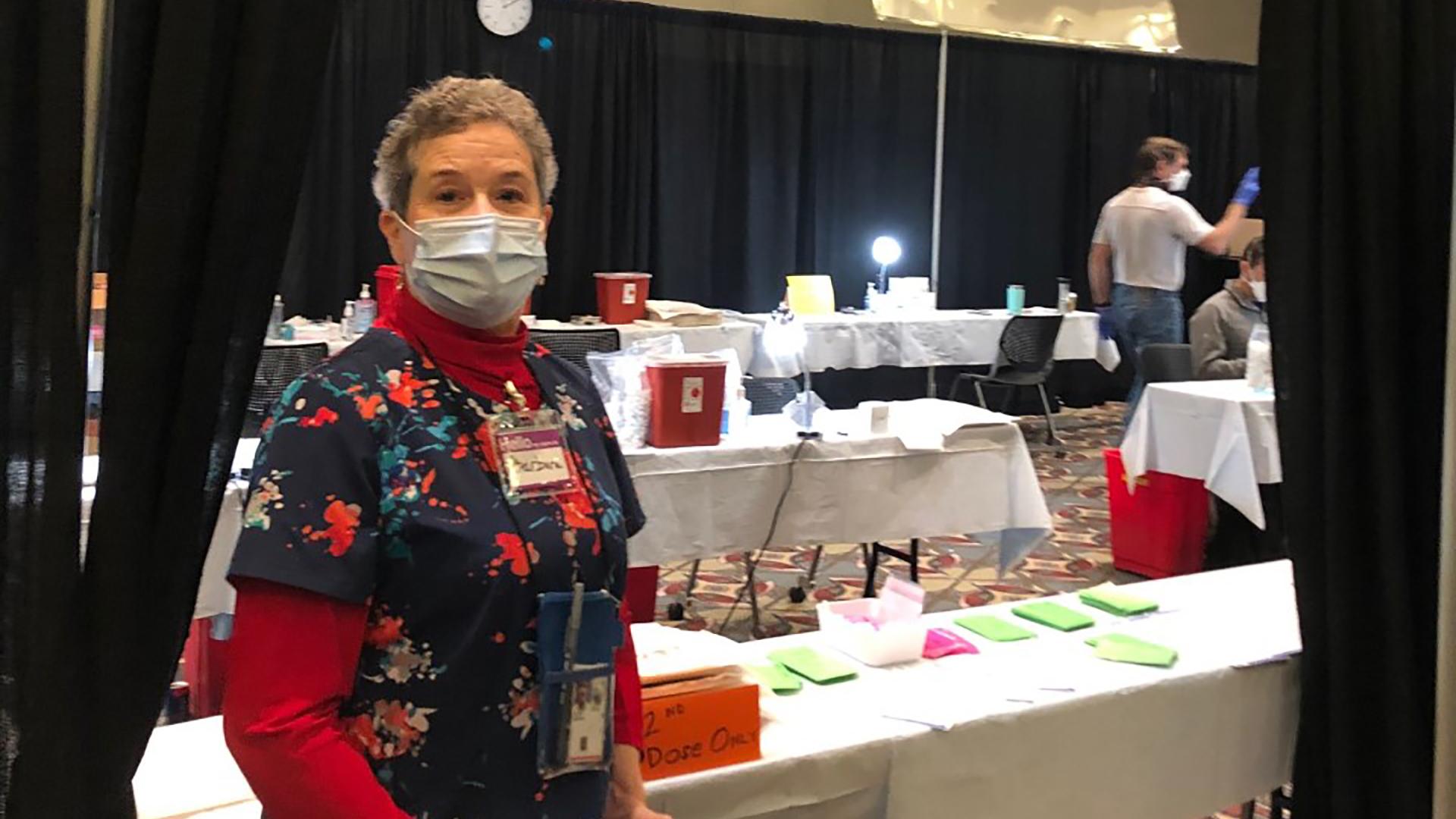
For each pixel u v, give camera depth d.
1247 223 7.66
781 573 4.88
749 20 7.64
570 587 1.19
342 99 6.55
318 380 1.15
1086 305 9.05
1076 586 4.75
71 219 1.21
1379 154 2.12
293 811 1.07
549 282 7.32
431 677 1.13
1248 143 9.35
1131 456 4.71
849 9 7.99
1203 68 9.11
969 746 1.85
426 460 1.14
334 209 6.62
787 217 7.94
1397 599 2.14
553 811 1.18
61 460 1.22
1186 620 2.41
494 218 1.20
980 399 7.30
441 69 6.84
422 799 1.14
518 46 7.01
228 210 1.27
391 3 6.66
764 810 1.69
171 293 1.26
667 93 7.46
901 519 3.66
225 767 1.63
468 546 1.13
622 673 1.37
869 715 1.86
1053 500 6.23
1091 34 6.77
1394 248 2.14
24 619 1.22
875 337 6.89
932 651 2.16
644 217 7.50
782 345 6.12
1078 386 9.08
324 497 1.09
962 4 6.45
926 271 8.49
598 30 7.23
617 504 1.30
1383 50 2.11
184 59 1.25
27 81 1.20
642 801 1.37
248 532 1.08
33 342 1.21
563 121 7.22
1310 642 2.19
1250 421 4.30
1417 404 2.17
